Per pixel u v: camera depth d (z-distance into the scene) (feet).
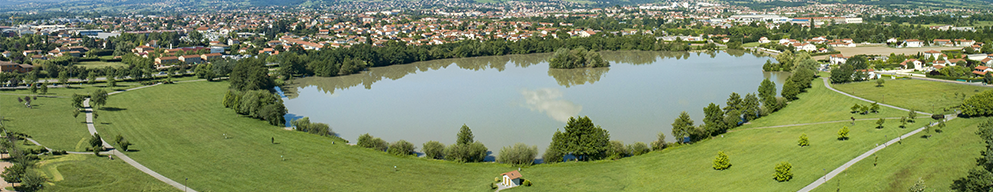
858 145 500.33
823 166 451.94
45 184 435.12
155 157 520.01
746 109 653.30
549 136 625.00
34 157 500.33
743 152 507.71
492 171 478.18
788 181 423.64
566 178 457.27
